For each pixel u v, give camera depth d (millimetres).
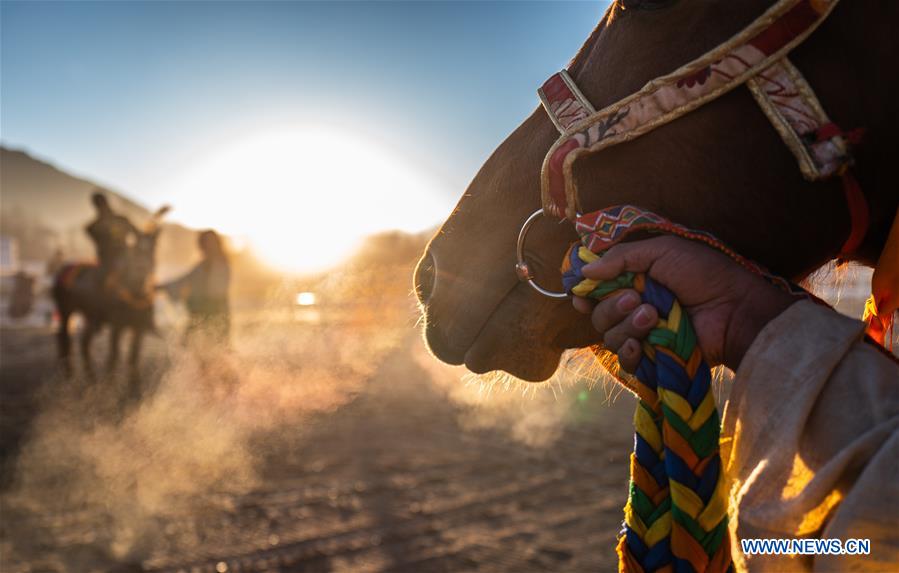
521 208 877
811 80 719
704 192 755
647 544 621
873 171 731
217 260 9281
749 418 588
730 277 635
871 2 731
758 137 737
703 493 592
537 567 3557
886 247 735
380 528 4109
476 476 5074
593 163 792
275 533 4070
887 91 719
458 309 904
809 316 592
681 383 607
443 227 969
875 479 509
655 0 795
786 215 747
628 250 658
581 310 701
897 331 823
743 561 584
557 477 5004
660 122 756
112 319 9891
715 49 731
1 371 10836
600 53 847
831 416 559
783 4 708
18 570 3631
